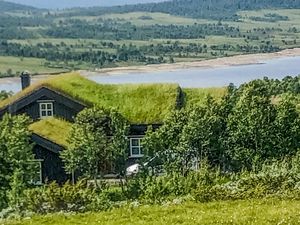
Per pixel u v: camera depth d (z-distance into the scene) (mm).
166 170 43125
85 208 34344
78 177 47188
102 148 45188
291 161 40375
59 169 50031
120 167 46094
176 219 28375
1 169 41375
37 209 34812
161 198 36062
